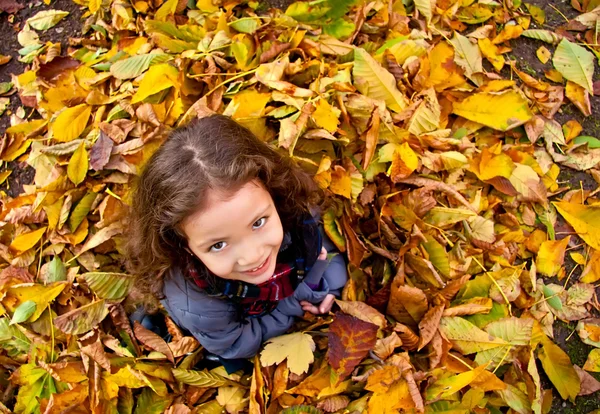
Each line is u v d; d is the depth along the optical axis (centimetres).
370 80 158
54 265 153
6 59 200
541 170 173
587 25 206
